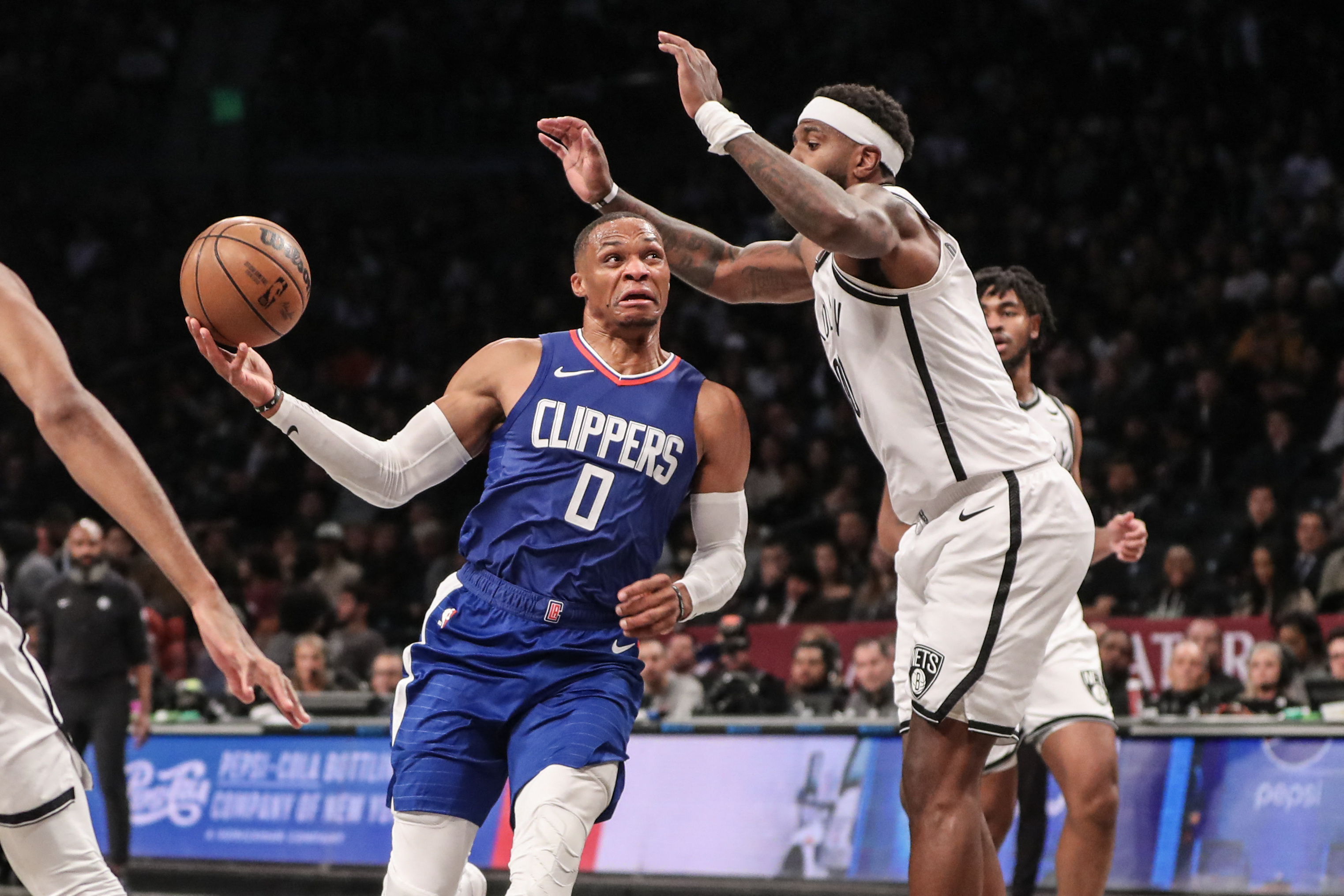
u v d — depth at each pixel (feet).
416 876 13.78
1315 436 45.42
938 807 14.53
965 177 65.87
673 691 33.22
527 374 14.71
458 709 13.97
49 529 43.60
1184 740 27.37
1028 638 14.55
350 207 82.74
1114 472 41.37
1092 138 64.23
